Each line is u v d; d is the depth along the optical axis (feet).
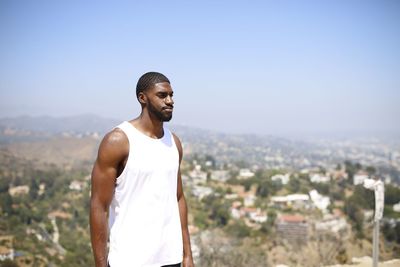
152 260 6.40
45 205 166.81
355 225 74.23
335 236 47.50
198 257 30.22
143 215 6.41
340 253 34.88
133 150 6.40
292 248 39.14
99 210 6.45
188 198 156.76
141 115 6.82
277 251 42.47
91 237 6.47
